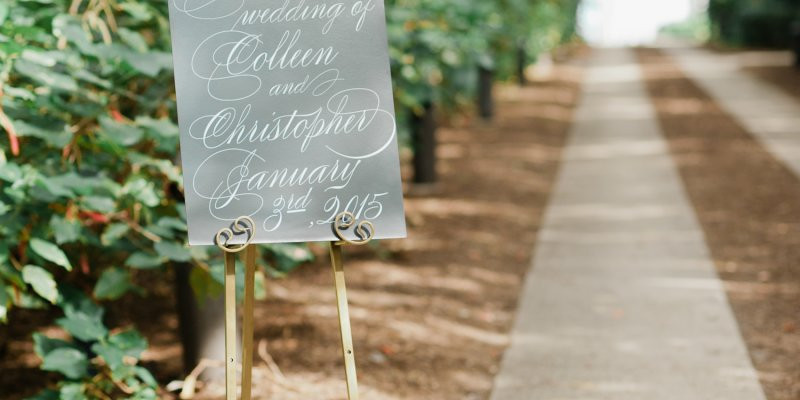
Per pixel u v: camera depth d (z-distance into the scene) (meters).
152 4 3.63
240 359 4.07
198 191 2.71
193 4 2.77
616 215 7.30
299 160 2.74
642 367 4.05
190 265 3.75
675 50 31.42
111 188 3.03
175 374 3.98
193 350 3.82
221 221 2.70
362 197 2.73
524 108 14.63
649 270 5.66
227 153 2.72
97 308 3.14
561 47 28.31
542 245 6.44
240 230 2.69
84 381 3.02
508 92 16.73
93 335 2.93
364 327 4.58
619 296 5.13
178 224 3.14
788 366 4.02
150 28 3.67
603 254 6.11
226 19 2.77
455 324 4.73
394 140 2.75
